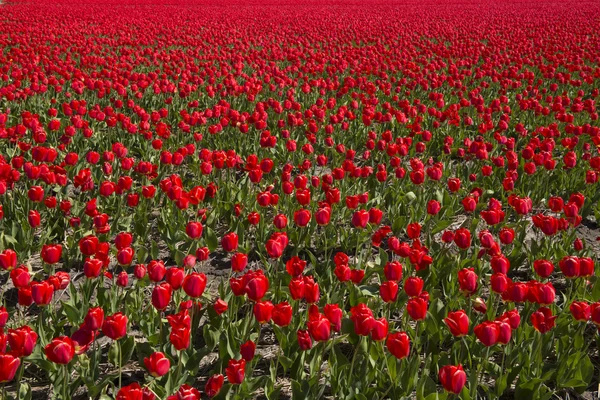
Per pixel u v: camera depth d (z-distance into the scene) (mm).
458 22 31359
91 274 4141
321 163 7180
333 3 48000
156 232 6680
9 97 10133
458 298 4793
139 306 4754
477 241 6402
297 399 3691
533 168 7055
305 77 12477
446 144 8289
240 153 8945
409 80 13945
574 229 5926
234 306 4742
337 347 3977
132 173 8141
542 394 3875
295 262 4258
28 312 4996
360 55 17422
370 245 5633
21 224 6051
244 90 11523
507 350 4316
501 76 14062
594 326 5004
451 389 3143
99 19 27578
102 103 11844
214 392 3381
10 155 8438
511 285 3928
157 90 11969
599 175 7332
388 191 7289
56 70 12578
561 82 13477
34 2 38344
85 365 3871
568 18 33781
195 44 18703
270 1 48000
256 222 5324
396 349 3344
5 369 2961
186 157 8961
